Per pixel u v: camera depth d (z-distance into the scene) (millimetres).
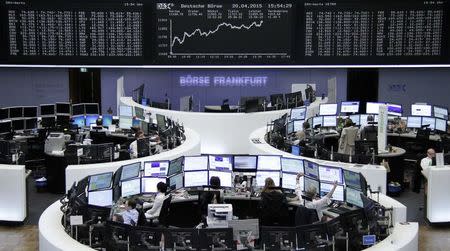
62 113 16453
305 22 14188
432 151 12000
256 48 14391
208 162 10773
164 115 15242
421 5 13930
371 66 14250
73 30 14117
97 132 15414
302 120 14984
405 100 18969
